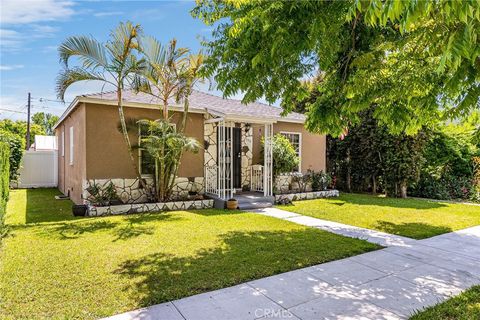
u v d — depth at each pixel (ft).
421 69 12.80
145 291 11.82
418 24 9.13
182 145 28.27
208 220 24.62
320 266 14.82
